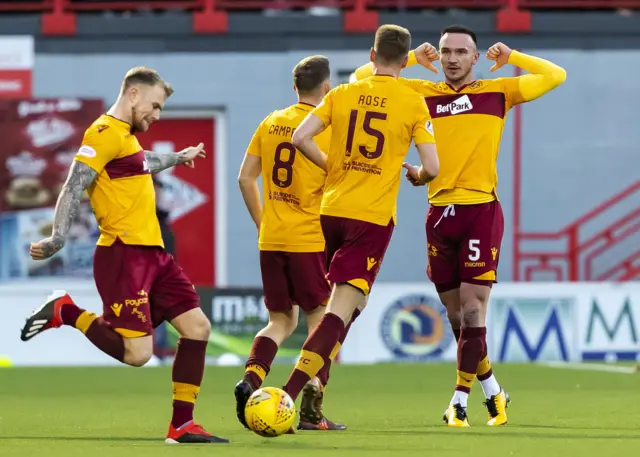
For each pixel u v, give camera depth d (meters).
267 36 69.31
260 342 27.98
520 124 69.50
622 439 25.61
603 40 69.75
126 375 50.88
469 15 69.19
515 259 67.38
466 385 30.09
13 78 69.19
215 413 33.78
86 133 24.31
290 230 28.45
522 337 58.88
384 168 25.75
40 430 28.69
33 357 58.34
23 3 70.12
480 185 30.31
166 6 69.62
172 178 69.56
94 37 69.38
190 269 69.81
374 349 58.16
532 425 29.94
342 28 69.25
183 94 69.31
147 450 23.05
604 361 58.78
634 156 69.81
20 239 69.00
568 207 69.56
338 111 25.95
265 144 28.80
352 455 22.28
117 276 24.42
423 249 68.44
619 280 68.50
